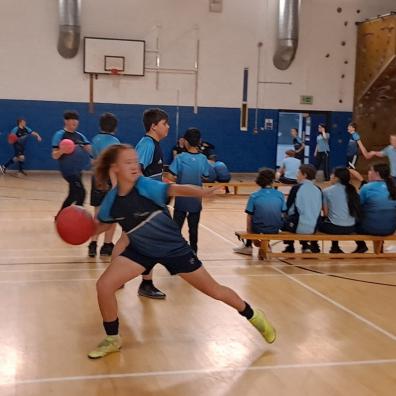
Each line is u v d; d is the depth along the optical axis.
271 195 6.75
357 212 6.79
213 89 17.61
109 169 3.59
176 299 5.16
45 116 16.72
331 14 18.00
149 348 4.03
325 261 6.77
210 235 8.25
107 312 3.85
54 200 11.23
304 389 3.44
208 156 15.52
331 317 4.79
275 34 17.72
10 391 3.32
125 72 16.84
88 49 16.56
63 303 4.98
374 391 3.44
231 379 3.56
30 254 6.74
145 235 3.65
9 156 16.75
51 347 4.01
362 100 18.16
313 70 18.12
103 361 3.79
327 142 16.98
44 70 16.53
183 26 17.19
